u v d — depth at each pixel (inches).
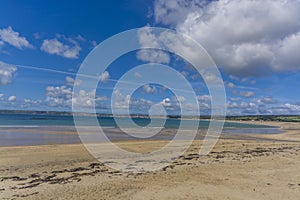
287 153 738.8
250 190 385.4
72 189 379.9
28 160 596.7
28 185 400.5
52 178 443.8
